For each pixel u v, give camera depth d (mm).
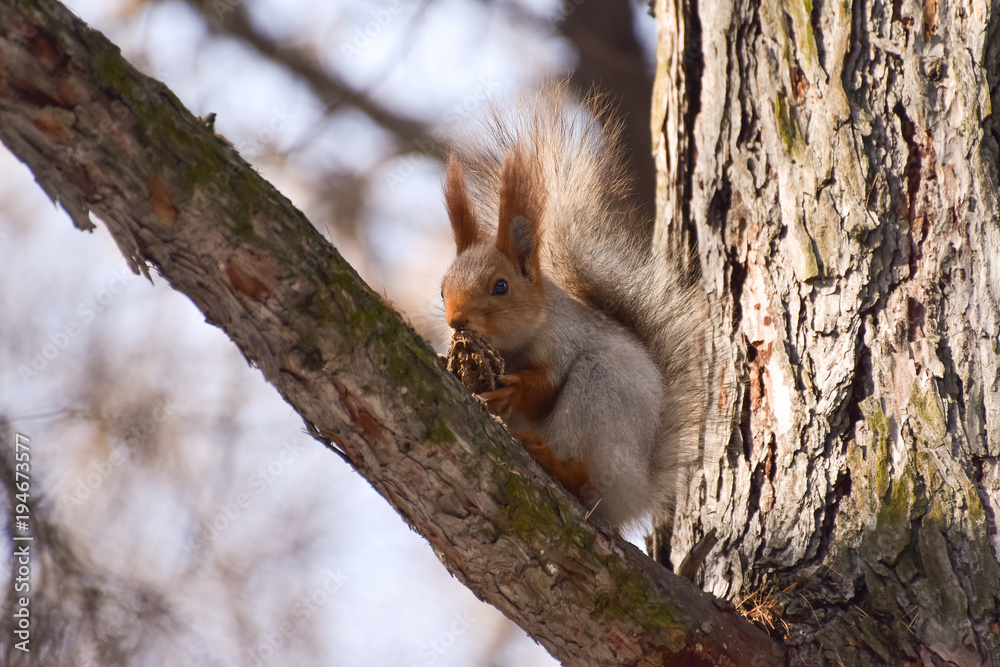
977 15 7492
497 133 9633
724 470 7973
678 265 8836
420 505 5812
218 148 4883
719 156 8570
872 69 7773
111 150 4594
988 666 6297
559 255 9453
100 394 14102
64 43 4375
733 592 7340
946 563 6648
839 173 7723
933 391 7148
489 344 8102
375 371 5336
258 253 4953
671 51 9242
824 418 7461
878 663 6430
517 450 6031
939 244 7367
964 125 7406
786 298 7902
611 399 7992
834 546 7016
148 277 5188
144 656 11000
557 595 6066
